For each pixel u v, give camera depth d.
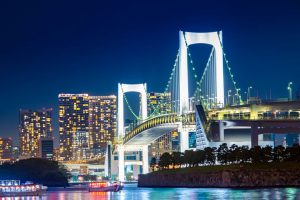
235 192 196.38
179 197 187.75
